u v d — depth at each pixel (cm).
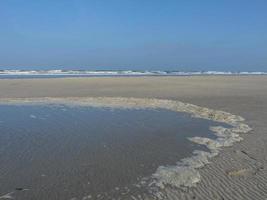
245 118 2205
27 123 2034
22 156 1330
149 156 1338
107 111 2553
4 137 1653
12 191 988
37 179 1083
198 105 2831
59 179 1083
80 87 4622
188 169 1159
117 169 1178
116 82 5588
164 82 5638
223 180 1060
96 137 1666
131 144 1530
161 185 1022
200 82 5709
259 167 1189
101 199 930
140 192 973
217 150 1421
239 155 1342
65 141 1580
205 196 939
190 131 1820
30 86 4741
